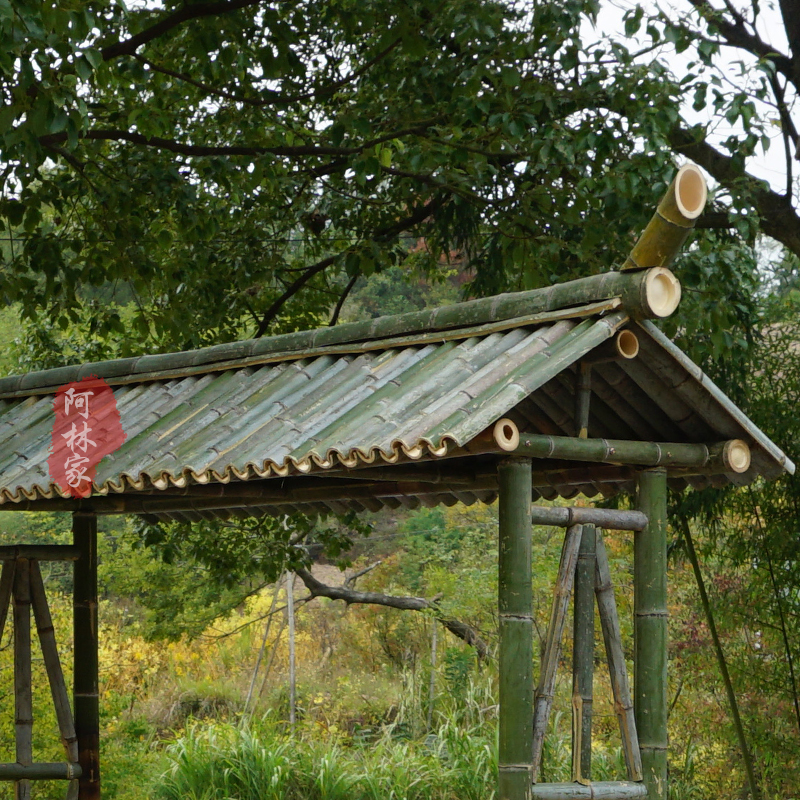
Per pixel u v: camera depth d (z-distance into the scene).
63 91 6.32
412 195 11.59
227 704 17.56
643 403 5.18
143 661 18.48
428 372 4.66
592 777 10.70
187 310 10.70
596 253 9.50
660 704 4.86
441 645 17.50
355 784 10.88
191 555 12.18
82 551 7.10
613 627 4.85
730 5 10.00
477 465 5.96
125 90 9.14
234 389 5.70
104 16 7.80
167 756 11.52
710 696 12.12
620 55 8.55
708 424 5.15
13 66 6.18
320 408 4.88
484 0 8.53
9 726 10.55
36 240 8.65
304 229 12.23
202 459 4.84
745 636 11.38
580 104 8.88
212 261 11.27
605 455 4.73
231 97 8.73
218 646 19.23
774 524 10.02
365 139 9.60
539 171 9.73
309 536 19.17
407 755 11.56
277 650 19.31
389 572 20.14
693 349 9.27
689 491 9.99
